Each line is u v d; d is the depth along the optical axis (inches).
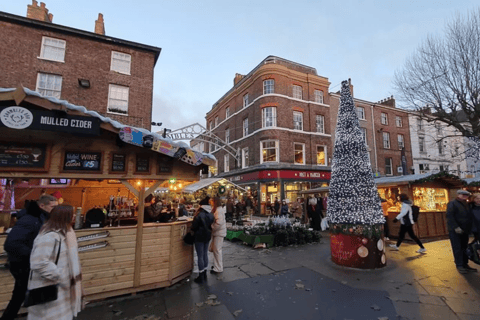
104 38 591.5
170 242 178.2
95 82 576.7
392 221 351.9
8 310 106.7
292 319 132.3
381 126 963.3
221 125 1021.2
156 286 168.7
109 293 154.6
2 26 511.5
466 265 204.7
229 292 165.9
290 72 805.9
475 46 423.8
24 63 520.4
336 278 191.0
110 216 227.5
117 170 165.8
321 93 860.6
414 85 522.0
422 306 143.9
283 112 769.6
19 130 143.8
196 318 133.4
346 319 131.3
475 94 430.9
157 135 163.6
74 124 137.9
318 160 821.2
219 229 210.1
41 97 131.2
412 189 344.2
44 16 603.8
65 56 557.0
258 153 763.4
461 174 1035.9
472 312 136.3
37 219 112.3
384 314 135.7
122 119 592.7
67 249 95.9
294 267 219.8
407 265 220.4
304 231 333.4
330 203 238.2
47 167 146.6
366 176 223.9
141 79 626.2
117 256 159.6
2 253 135.5
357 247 213.9
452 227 207.9
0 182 197.8
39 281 86.6
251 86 833.5
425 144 1039.6
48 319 86.2
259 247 299.4
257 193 745.0
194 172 191.6
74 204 319.9
